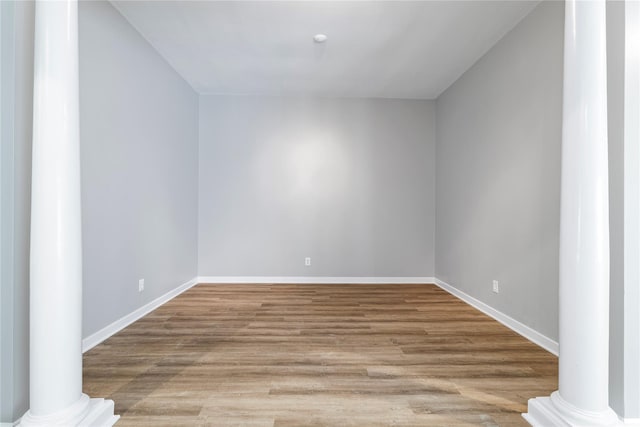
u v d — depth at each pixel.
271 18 2.82
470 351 2.36
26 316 1.44
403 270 4.79
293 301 3.71
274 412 1.61
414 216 4.79
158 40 3.19
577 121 1.37
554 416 1.43
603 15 1.33
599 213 1.34
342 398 1.73
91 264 2.41
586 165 1.35
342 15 2.77
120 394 1.76
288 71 3.89
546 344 2.42
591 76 1.34
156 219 3.43
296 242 4.75
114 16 2.67
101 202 2.52
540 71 2.54
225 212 4.70
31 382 1.32
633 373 1.41
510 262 2.90
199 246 4.69
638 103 1.42
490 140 3.26
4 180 1.36
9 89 1.37
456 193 4.06
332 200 4.76
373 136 4.78
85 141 2.34
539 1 2.53
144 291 3.19
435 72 3.87
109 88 2.62
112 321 2.67
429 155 4.80
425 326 2.89
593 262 1.34
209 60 3.62
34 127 1.32
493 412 1.62
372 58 3.54
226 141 4.70
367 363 2.15
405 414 1.60
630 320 1.41
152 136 3.34
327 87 4.41
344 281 4.76
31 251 1.33
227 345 2.44
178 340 2.53
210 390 1.80
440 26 2.91
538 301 2.54
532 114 2.63
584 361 1.35
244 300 3.75
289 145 4.74
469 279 3.69
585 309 1.35
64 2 1.35
